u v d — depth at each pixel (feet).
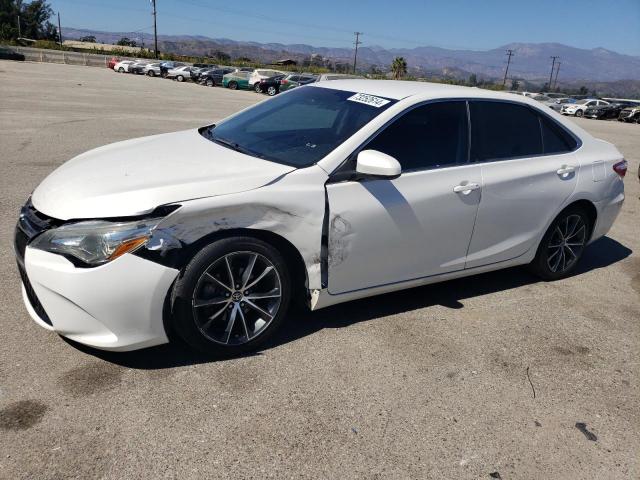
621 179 15.71
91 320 8.89
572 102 143.13
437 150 11.96
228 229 9.45
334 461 8.01
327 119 12.00
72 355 9.90
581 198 14.52
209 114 55.67
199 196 9.24
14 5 326.85
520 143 13.53
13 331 10.52
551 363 11.23
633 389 10.61
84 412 8.49
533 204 13.55
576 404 9.97
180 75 155.43
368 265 11.24
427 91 12.39
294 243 10.16
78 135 34.91
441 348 11.35
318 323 11.89
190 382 9.45
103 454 7.71
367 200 10.77
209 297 9.71
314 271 10.54
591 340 12.34
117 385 9.20
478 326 12.46
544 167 13.70
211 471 7.60
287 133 12.00
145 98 71.15
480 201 12.43
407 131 11.59
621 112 127.44
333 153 10.69
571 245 15.30
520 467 8.28
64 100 58.54
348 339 11.34
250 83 127.65
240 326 10.41
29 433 7.96
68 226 8.80
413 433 8.75
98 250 8.70
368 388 9.77
